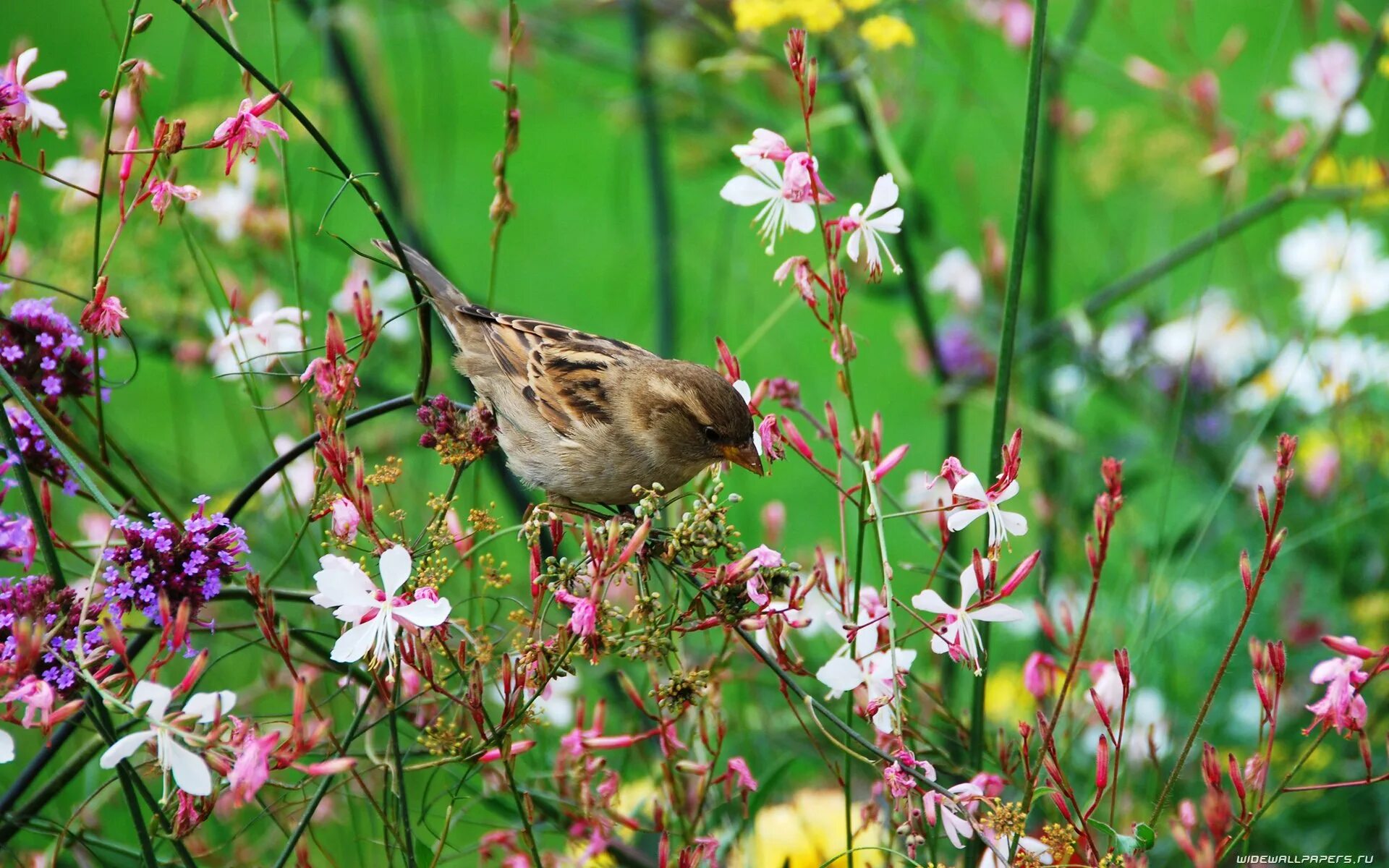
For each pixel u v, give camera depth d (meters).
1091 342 10.45
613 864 7.24
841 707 7.71
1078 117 10.89
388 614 5.00
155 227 8.83
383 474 5.62
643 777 8.59
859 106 9.66
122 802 8.09
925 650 8.81
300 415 8.80
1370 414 10.09
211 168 9.52
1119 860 5.28
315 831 8.00
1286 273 10.63
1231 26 17.19
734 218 10.14
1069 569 9.89
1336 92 10.12
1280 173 11.89
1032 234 11.09
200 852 6.91
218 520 5.25
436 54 10.52
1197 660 9.48
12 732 9.13
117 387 6.17
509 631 6.05
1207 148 11.34
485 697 7.37
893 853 5.38
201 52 15.66
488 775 6.74
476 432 5.88
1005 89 16.48
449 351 9.91
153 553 5.12
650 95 10.91
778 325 12.83
